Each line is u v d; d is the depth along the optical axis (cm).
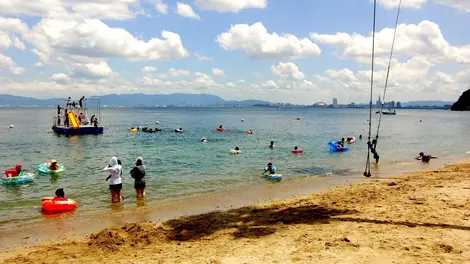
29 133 5944
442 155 3216
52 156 3203
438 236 945
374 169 2420
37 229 1206
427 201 1349
